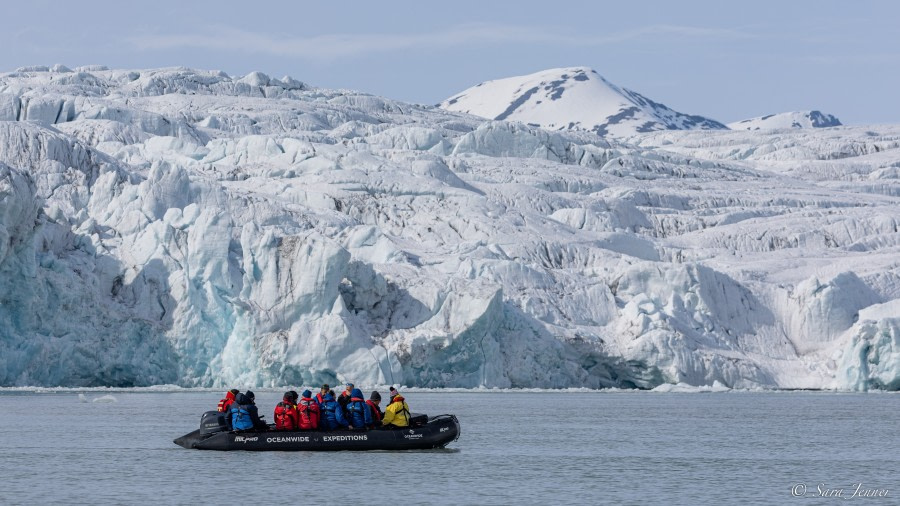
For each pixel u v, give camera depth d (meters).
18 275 156.50
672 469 84.31
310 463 82.69
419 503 68.25
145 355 165.62
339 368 164.00
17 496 69.31
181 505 66.75
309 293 167.25
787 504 69.88
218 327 167.50
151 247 173.62
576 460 88.62
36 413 122.69
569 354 187.12
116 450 89.56
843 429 117.44
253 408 89.94
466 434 108.00
